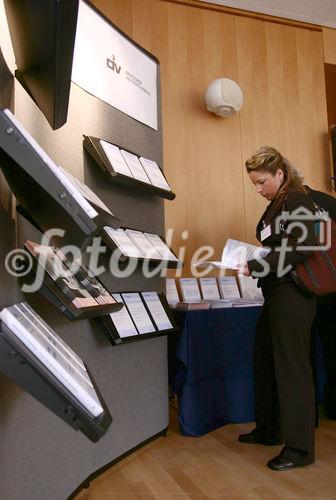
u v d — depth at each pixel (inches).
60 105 41.0
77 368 39.3
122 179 79.5
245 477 77.2
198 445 94.0
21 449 50.0
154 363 97.3
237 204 153.3
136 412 90.0
